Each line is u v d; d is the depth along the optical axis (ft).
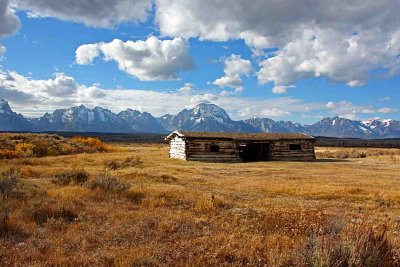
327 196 62.03
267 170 112.78
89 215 39.65
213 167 119.34
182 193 58.70
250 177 92.79
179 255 25.88
